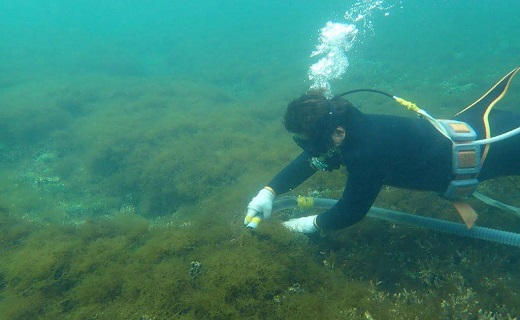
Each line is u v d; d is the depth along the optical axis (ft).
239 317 7.39
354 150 7.04
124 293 8.42
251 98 43.42
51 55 80.38
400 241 10.21
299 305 7.71
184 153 21.93
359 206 7.63
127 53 85.81
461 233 8.89
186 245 9.96
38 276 9.28
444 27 99.19
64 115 34.88
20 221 13.30
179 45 99.30
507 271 9.10
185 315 7.56
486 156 7.16
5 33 128.98
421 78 45.42
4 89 45.50
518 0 164.55
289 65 62.03
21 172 25.82
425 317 7.61
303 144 7.53
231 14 236.43
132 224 12.25
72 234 12.06
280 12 221.25
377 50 70.54
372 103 33.68
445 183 7.40
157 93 43.83
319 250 10.25
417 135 7.14
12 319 8.29
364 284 8.73
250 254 8.96
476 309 7.83
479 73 42.63
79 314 7.90
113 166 25.55
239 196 14.89
